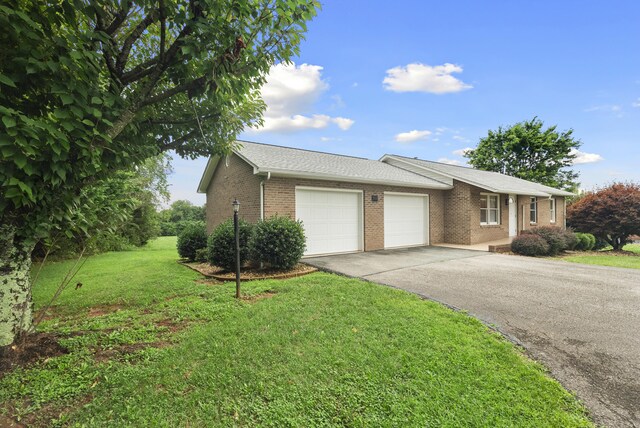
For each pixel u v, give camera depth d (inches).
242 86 145.6
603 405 100.6
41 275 327.9
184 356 125.5
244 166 395.9
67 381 107.3
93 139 107.1
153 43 166.7
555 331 154.6
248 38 135.6
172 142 189.9
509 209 598.9
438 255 391.9
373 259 358.3
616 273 286.4
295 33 142.9
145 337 144.6
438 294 213.8
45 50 96.5
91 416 91.8
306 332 147.5
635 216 526.9
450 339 141.9
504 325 161.3
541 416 94.8
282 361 122.3
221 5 120.4
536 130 1134.4
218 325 156.7
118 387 105.1
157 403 97.7
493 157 1219.9
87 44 104.9
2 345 114.3
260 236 288.2
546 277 267.6
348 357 125.2
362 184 424.5
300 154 478.9
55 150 90.9
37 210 107.8
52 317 183.9
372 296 203.6
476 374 115.4
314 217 384.5
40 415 91.7
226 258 297.3
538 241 430.0
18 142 82.4
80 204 128.8
